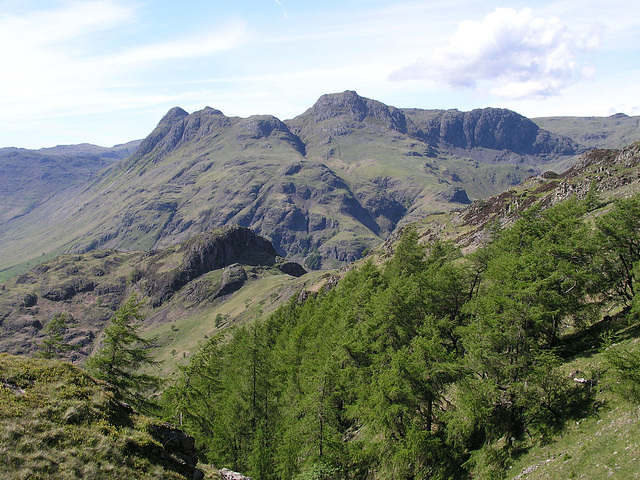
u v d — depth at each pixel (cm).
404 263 6297
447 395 3909
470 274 4956
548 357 2866
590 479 2142
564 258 3875
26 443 1838
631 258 3819
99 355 3156
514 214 10744
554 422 2783
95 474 1875
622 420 2373
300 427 3791
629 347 2941
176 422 3828
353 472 3759
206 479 2375
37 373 2381
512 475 2647
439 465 3180
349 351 4431
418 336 3950
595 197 6278
